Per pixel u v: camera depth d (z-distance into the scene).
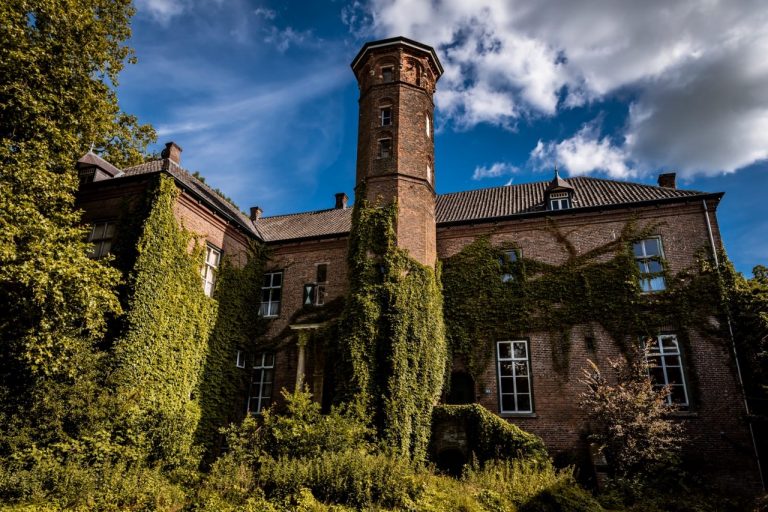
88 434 12.73
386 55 22.81
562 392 18.22
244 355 21.39
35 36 16.12
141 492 11.61
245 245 22.42
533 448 15.71
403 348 17.38
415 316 18.12
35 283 11.97
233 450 13.81
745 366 16.73
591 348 18.45
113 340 15.27
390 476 12.35
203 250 19.36
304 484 12.03
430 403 17.53
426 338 18.14
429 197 21.12
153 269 16.66
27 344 12.35
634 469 15.10
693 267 18.38
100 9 21.92
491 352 19.44
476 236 21.30
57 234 13.17
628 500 13.89
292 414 15.35
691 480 15.40
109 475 11.75
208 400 18.67
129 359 15.23
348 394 16.56
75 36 17.34
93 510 10.67
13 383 13.27
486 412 16.91
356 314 17.62
